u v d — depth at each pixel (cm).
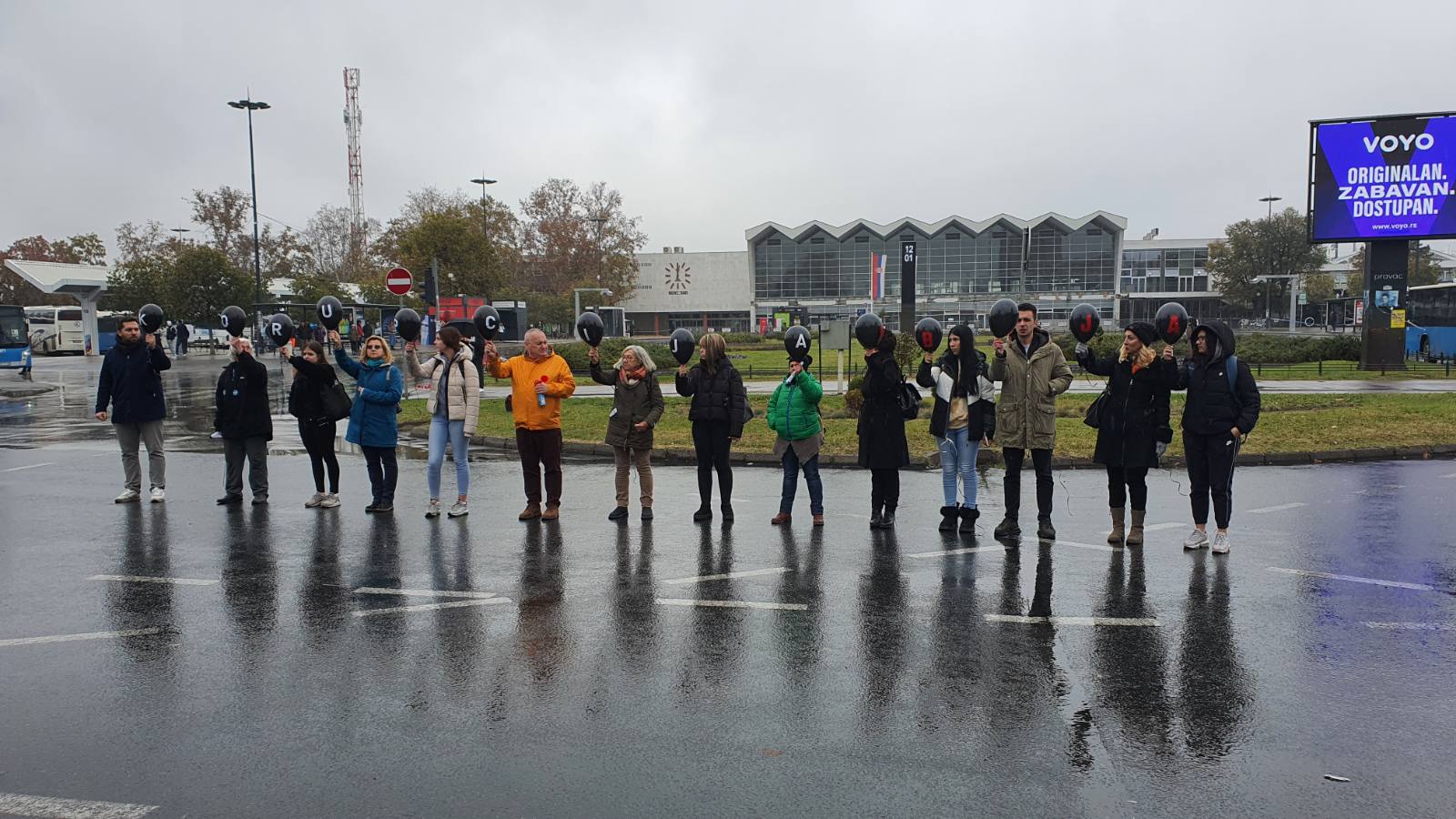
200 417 1911
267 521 897
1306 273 7444
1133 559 740
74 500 1000
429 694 463
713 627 569
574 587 659
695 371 892
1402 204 2758
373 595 639
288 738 414
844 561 733
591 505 980
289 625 573
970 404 827
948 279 9162
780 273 9606
